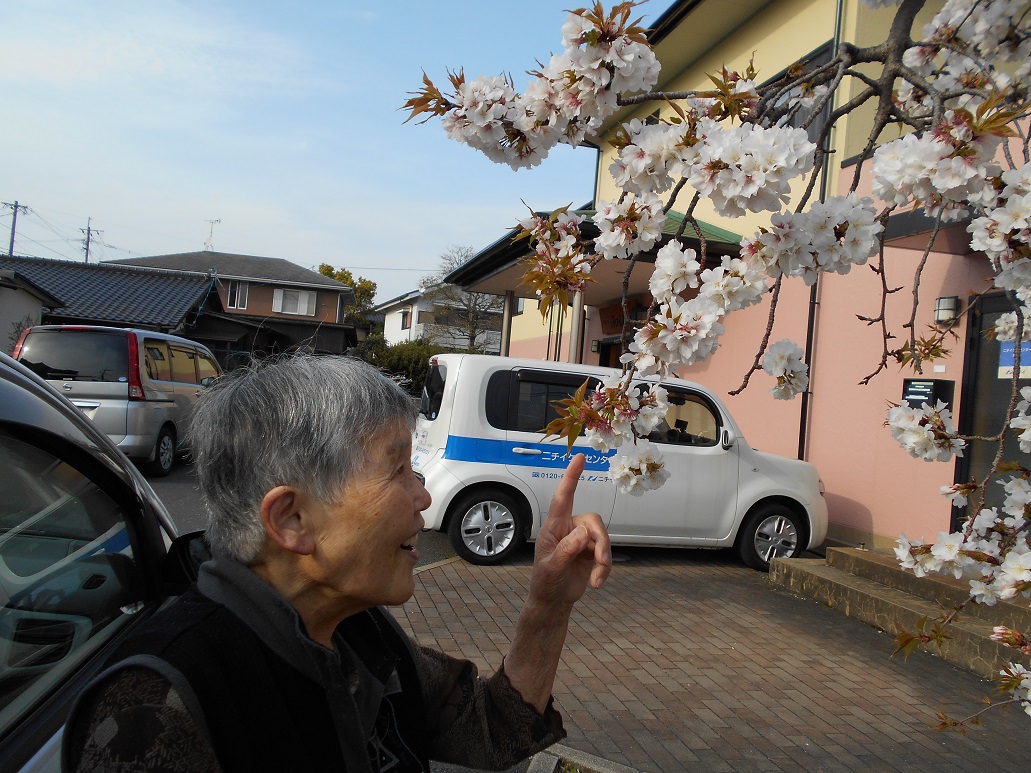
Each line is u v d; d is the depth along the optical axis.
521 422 6.99
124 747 0.93
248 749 1.00
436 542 7.80
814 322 8.98
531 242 2.44
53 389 1.92
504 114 2.18
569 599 1.53
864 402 8.16
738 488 7.34
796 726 3.97
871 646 5.33
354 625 1.37
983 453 6.72
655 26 11.03
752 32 10.60
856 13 8.45
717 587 6.70
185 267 46.31
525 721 1.50
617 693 4.27
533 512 6.95
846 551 6.66
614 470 2.21
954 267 7.10
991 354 6.69
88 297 22.69
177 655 1.00
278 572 1.20
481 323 42.53
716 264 9.41
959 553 2.48
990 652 4.80
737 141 1.90
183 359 11.92
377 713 1.30
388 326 56.69
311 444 1.12
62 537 1.74
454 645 4.86
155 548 2.10
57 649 1.57
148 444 10.02
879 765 3.60
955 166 2.02
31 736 1.28
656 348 2.01
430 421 7.16
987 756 3.75
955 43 3.03
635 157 2.12
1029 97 2.47
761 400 9.91
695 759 3.57
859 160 2.34
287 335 28.38
